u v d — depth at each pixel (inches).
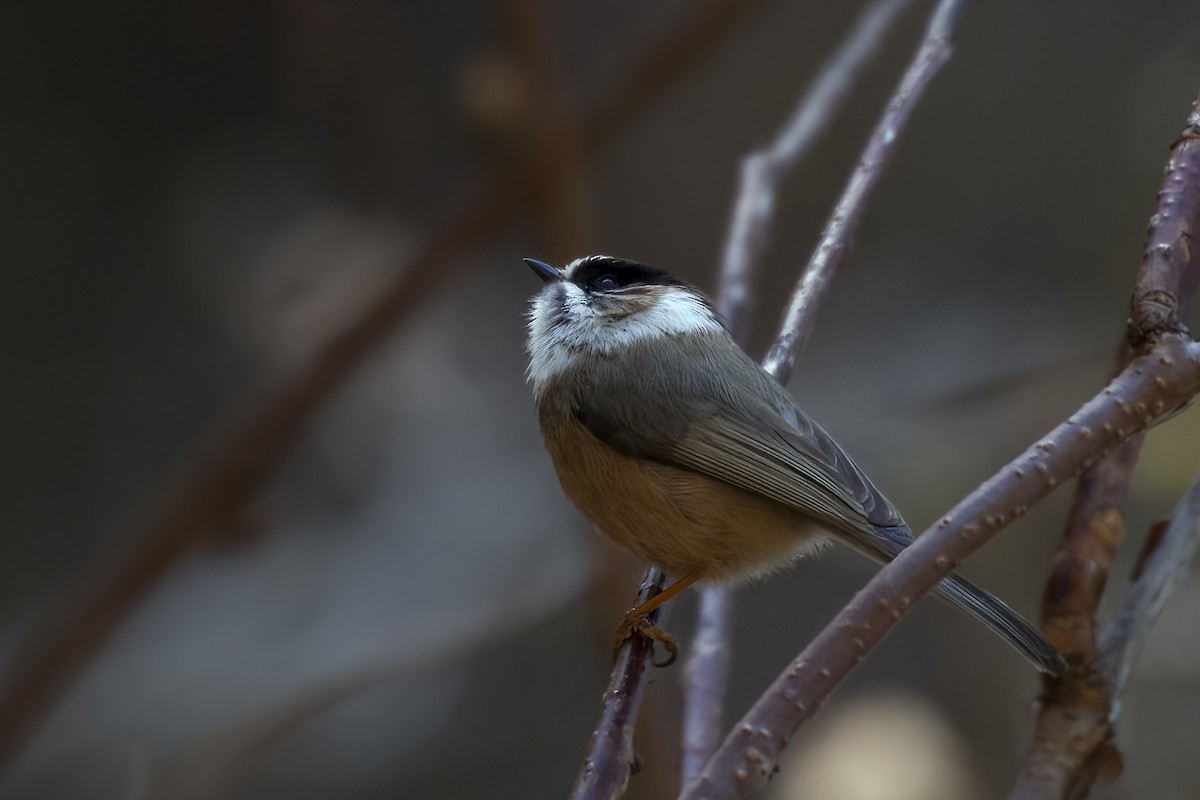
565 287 305.1
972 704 428.8
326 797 466.6
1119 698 171.2
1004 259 530.0
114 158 510.6
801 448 270.5
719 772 140.5
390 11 497.7
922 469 426.0
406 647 350.6
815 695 144.0
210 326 493.0
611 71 481.7
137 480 502.0
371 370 444.1
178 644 442.3
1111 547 176.7
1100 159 523.8
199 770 351.6
